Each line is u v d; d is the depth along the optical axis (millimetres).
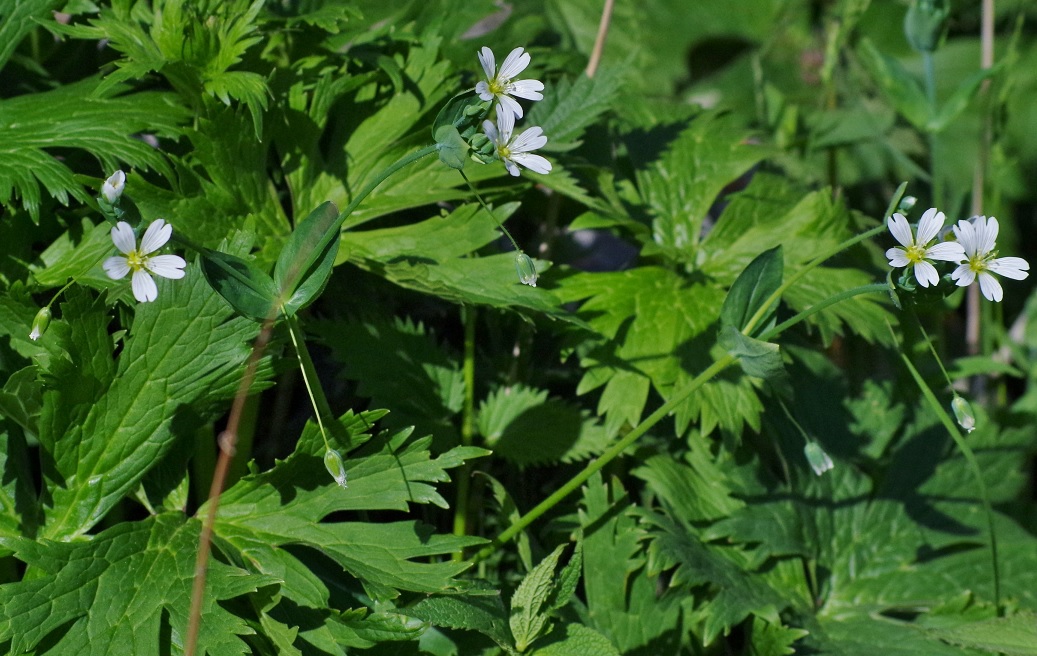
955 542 1479
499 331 1497
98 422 1369
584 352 1450
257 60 1462
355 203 1347
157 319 1370
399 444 1381
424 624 1374
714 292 1478
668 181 1521
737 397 1445
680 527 1445
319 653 1376
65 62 1493
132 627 1348
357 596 1398
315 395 1369
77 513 1370
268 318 1348
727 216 1512
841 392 1506
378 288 1478
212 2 1428
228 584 1355
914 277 1357
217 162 1414
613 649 1386
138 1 1444
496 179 1477
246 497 1381
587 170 1501
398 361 1454
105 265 1325
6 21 1434
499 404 1463
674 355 1452
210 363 1374
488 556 1416
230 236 1409
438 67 1464
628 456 1475
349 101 1464
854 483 1485
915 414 1510
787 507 1468
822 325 1465
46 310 1352
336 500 1378
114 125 1408
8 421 1381
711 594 1438
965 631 1425
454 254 1428
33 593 1343
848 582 1470
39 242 1442
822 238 1504
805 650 1431
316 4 1488
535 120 1477
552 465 1491
